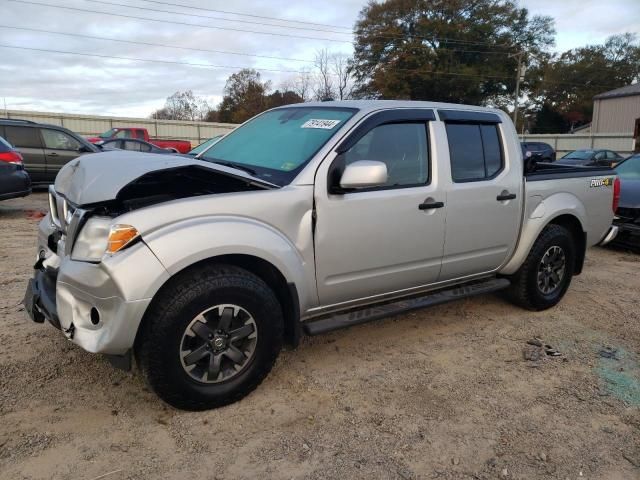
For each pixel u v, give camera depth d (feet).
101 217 9.62
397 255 12.34
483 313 16.17
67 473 8.38
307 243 10.88
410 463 9.01
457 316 15.87
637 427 10.30
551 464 9.12
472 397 11.18
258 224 10.21
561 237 16.05
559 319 15.89
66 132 41.47
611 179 17.83
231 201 10.01
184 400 9.79
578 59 220.23
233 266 10.16
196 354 9.69
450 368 12.46
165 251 9.12
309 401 10.75
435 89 154.61
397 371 12.19
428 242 12.85
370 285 12.18
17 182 28.76
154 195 11.05
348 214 11.35
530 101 183.93
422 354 13.15
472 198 13.56
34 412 9.91
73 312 9.64
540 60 162.81
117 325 8.93
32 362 11.70
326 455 9.12
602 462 9.23
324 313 11.87
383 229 11.93
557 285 16.62
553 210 15.58
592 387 11.76
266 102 194.39
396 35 152.66
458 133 13.64
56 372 11.34
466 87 153.58
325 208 11.04
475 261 14.20
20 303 15.20
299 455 9.09
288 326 11.12
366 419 10.21
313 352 13.01
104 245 9.26
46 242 11.47
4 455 8.70
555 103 211.82
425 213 12.63
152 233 9.21
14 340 12.72
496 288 14.87
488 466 9.02
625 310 16.88
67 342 12.67
